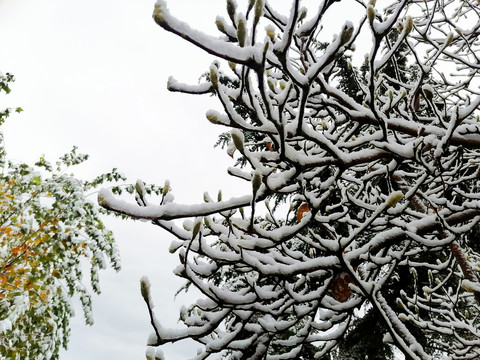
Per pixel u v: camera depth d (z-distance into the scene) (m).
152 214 1.68
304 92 1.65
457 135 2.66
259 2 1.32
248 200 1.88
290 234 2.09
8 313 3.65
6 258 3.94
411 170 4.95
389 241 2.92
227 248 2.42
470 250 4.54
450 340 5.39
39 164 4.77
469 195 2.78
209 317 2.30
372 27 1.70
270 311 2.59
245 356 2.83
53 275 4.11
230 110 1.64
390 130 2.65
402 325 2.93
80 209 4.20
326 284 2.63
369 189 4.22
